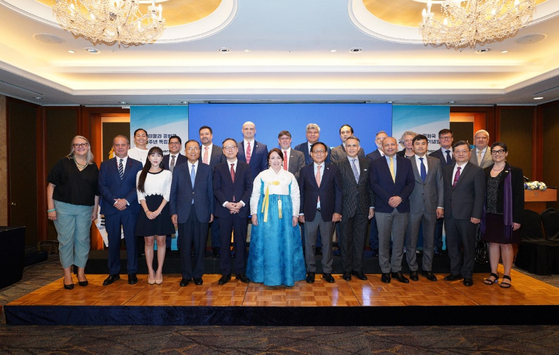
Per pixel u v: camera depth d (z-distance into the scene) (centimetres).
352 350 280
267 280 373
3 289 415
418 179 397
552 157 617
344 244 403
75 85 573
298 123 616
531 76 512
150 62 500
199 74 507
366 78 534
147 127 640
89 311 328
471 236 386
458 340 297
